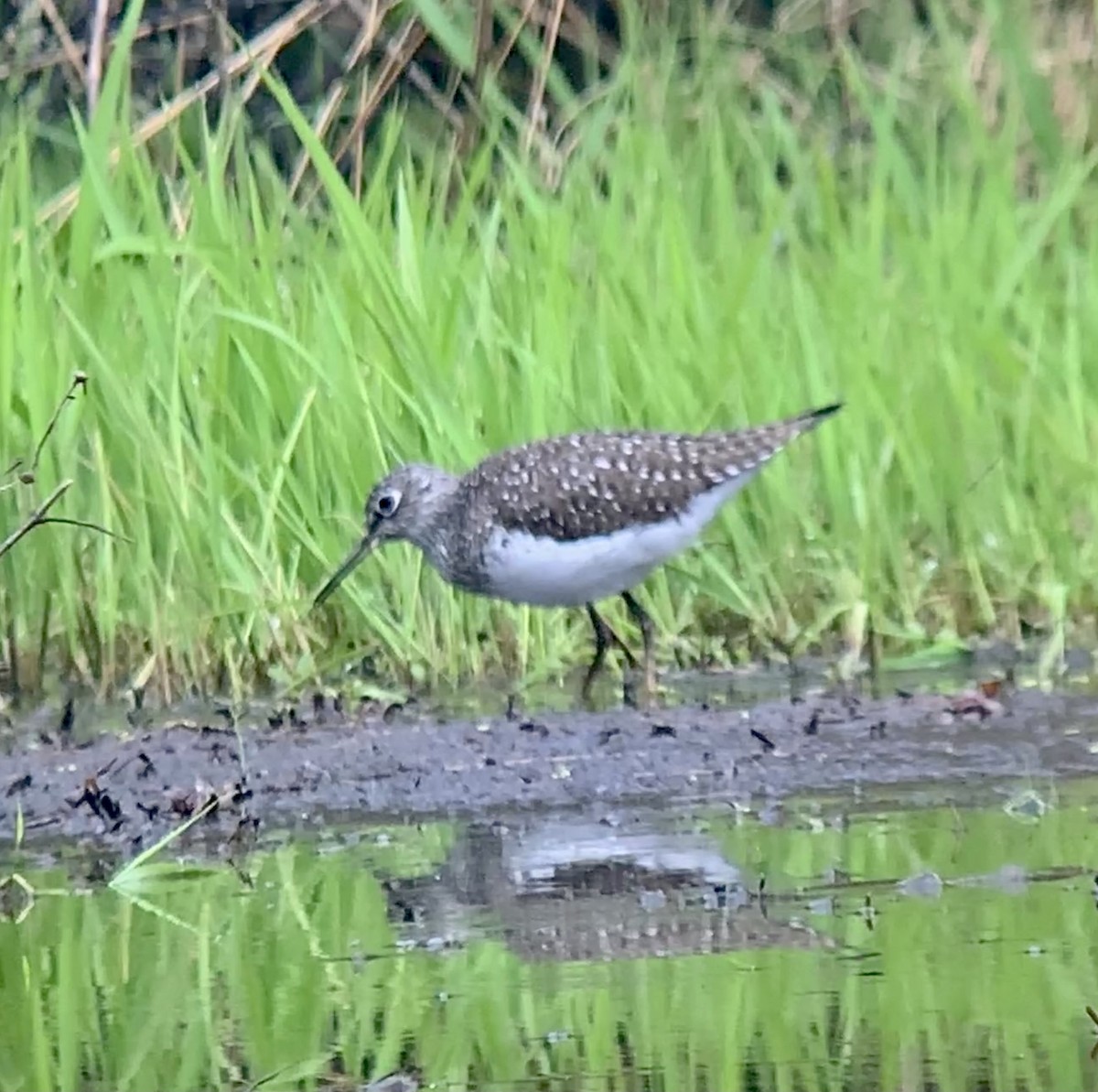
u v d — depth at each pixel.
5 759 13.47
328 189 16.64
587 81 22.11
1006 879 10.55
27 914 10.76
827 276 17.73
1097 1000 8.85
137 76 22.47
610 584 14.70
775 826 11.76
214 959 9.90
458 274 16.61
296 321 16.64
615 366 16.61
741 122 19.31
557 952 9.73
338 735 13.67
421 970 9.55
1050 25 22.16
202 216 16.86
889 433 16.03
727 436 14.70
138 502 15.22
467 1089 8.13
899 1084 8.02
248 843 11.97
